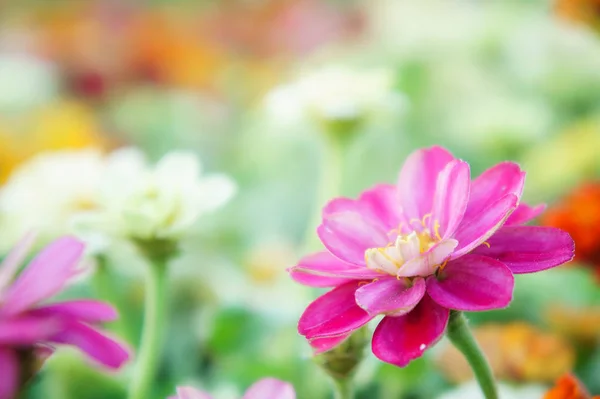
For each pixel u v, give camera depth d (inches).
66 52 30.8
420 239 12.1
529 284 17.6
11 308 11.0
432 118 25.4
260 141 26.6
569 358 15.5
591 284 17.1
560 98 24.5
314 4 34.2
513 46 25.2
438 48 25.8
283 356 16.7
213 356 17.4
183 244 19.5
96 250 15.5
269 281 19.5
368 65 27.0
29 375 11.0
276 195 25.3
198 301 18.9
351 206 12.6
